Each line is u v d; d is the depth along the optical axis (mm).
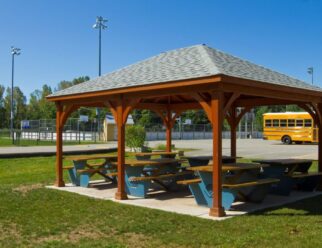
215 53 11023
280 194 11594
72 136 49344
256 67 11305
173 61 11164
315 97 11766
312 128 38625
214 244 6883
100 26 46406
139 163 11492
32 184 13922
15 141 42000
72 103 12836
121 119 11070
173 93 9609
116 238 7348
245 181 10453
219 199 8891
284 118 40531
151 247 6801
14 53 55625
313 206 10016
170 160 12617
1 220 8703
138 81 10469
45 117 94250
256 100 13172
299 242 6891
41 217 8969
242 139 57906
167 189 12406
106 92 11125
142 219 8703
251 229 7777
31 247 6848
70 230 7910
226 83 8820
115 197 11141
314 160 20484
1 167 19109
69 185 13648
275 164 11547
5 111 96125
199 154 27219
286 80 11078
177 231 7746
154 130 53719
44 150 26703
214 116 8789
